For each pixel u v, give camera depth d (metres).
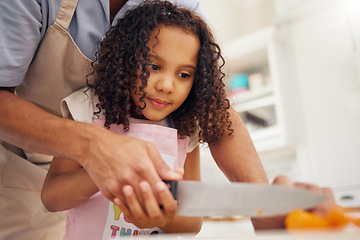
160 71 0.63
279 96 2.70
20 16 0.63
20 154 0.88
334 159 2.45
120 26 0.69
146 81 0.61
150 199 0.45
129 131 0.68
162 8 0.68
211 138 0.72
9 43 0.63
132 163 0.47
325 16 2.59
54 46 0.68
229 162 0.71
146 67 0.62
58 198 0.63
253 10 3.63
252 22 3.63
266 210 0.38
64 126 0.54
